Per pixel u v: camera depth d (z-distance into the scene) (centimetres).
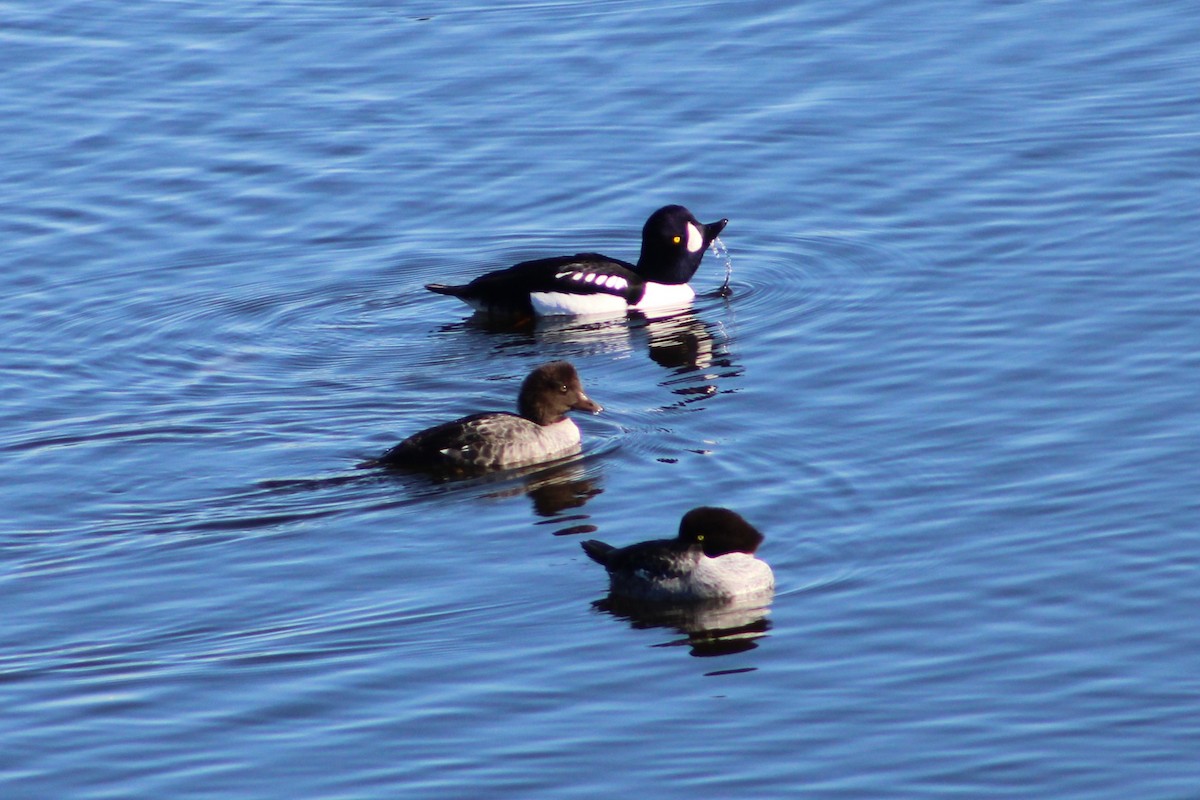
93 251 2447
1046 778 1262
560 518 1681
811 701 1368
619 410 1967
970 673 1398
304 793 1263
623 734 1330
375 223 2528
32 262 2411
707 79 2847
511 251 2467
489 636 1474
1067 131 2617
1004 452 1780
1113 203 2406
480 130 2741
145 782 1280
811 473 1759
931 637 1452
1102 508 1650
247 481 1772
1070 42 2908
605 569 1578
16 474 1789
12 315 2266
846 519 1661
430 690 1394
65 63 2986
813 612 1500
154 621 1504
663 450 1838
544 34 3038
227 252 2455
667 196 2548
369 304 2333
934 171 2547
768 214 2492
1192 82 2731
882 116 2706
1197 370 1934
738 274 2370
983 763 1280
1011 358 2009
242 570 1588
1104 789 1247
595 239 2473
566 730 1336
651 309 2316
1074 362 1983
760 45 2961
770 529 1647
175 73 2944
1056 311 2127
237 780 1280
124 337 2206
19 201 2570
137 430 1903
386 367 2125
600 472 1788
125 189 2603
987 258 2305
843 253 2377
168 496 1738
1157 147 2545
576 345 2208
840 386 1984
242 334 2227
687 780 1269
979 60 2861
